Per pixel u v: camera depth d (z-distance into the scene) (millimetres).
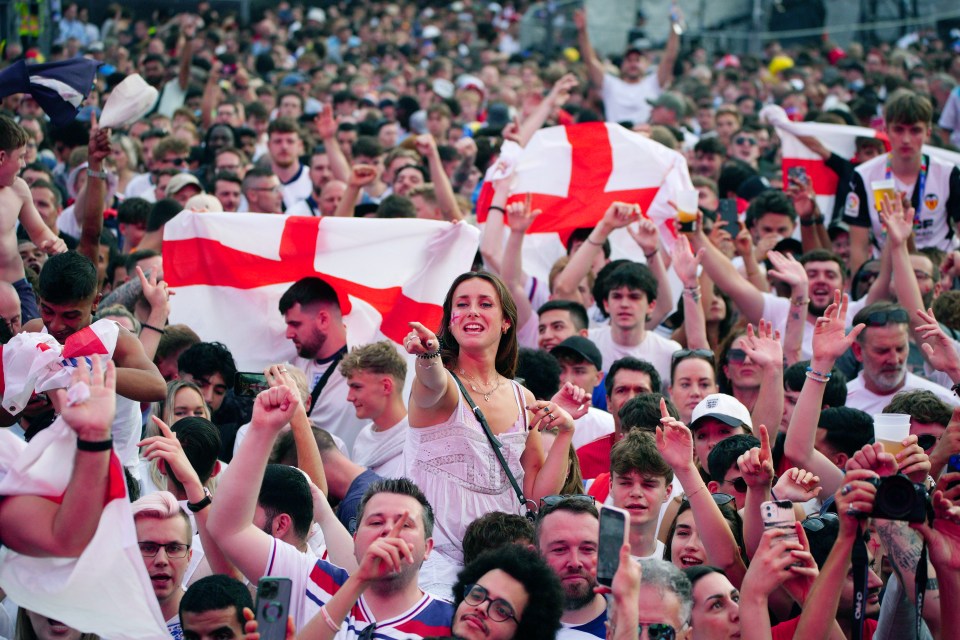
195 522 19672
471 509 18969
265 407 16656
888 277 29656
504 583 15539
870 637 17859
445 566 18703
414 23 96062
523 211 29047
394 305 26641
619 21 86562
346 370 22969
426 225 26734
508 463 19266
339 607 15258
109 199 38375
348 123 50656
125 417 20484
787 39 87625
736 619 16625
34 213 25266
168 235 27062
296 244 26781
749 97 64500
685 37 86375
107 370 14188
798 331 27156
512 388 19688
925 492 16141
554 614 15578
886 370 25672
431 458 18984
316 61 76062
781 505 16266
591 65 62469
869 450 16328
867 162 35156
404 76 74625
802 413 20531
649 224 29500
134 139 49094
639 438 19703
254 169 36562
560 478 19172
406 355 26516
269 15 92125
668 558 19250
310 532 19047
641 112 61688
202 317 27047
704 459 22453
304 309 25688
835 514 18656
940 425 21609
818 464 20688
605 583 14672
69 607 14312
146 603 14531
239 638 15820
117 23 84500
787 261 27203
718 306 31094
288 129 41562
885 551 17344
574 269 29078
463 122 58750
